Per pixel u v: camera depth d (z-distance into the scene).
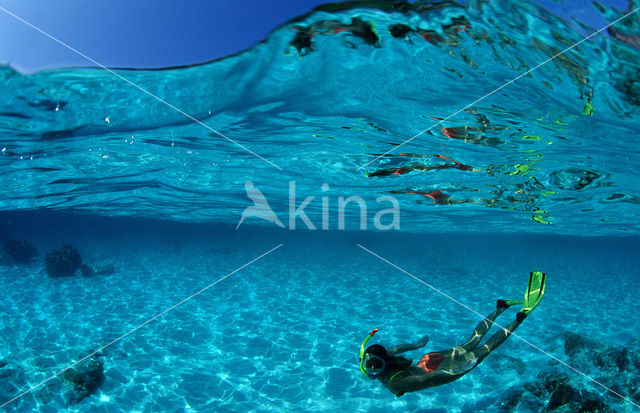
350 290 20.05
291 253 46.00
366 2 3.85
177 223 43.50
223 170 12.59
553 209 15.93
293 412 7.64
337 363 10.00
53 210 25.84
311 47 4.82
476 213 18.58
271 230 55.06
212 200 19.47
